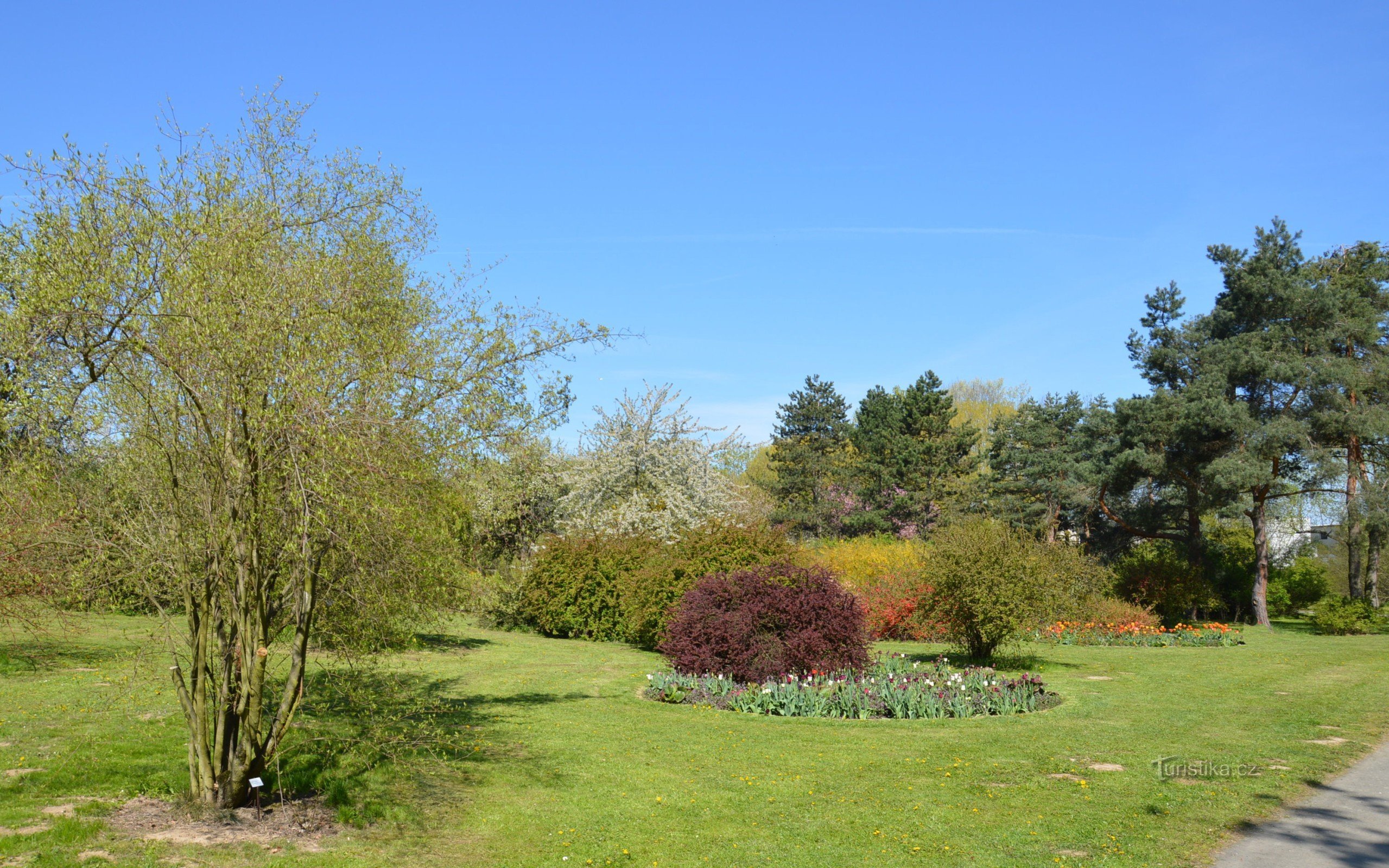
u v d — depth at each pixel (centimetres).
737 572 1419
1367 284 3142
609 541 2225
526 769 835
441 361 749
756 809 714
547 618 2169
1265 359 2856
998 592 1581
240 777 666
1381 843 623
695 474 2712
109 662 1238
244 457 625
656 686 1294
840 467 4947
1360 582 3161
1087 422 3519
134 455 663
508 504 1833
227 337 604
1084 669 1641
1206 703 1238
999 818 686
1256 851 607
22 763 762
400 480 667
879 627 2234
